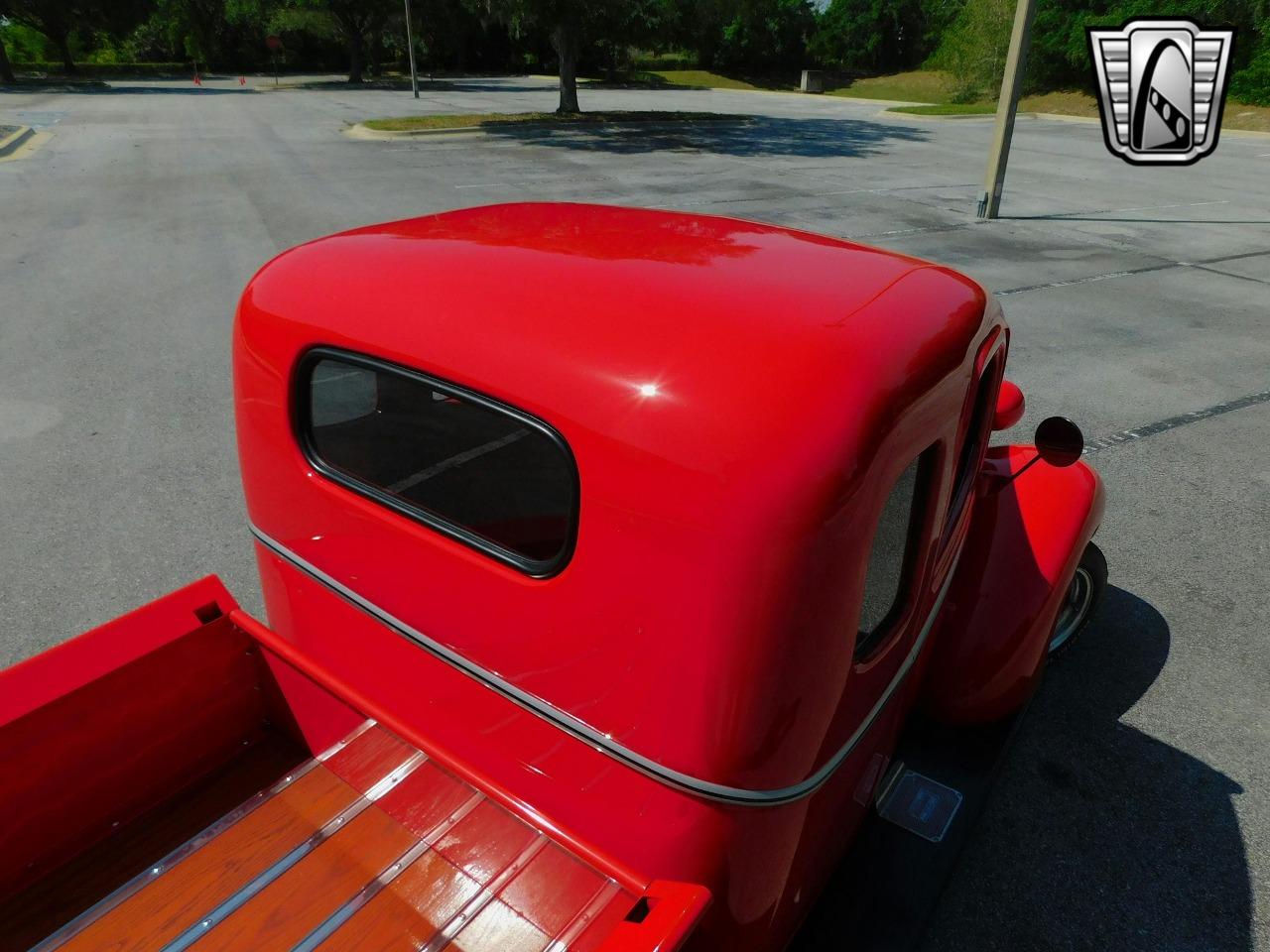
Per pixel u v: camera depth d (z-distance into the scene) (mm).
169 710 2266
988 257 11227
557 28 26656
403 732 2023
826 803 1946
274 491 2367
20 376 6836
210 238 11344
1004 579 2785
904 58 62312
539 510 1740
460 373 1762
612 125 26297
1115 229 13078
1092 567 3449
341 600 2309
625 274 1905
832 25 63344
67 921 2012
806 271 1976
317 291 2098
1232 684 3680
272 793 2229
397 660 2227
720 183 16188
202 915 1990
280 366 2162
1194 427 6227
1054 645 3598
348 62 65000
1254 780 3189
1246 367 7453
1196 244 12219
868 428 1516
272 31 51500
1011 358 7547
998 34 37219
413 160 18562
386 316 1926
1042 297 9477
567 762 1895
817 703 1662
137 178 15945
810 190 15695
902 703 2385
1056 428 2615
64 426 5980
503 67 61781
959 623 2787
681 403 1524
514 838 1938
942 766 2803
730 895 1818
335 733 2232
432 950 1889
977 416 2385
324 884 2023
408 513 2010
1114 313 8938
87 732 2117
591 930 1789
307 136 23250
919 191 15930
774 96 46406
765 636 1523
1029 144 24109
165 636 2227
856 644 1753
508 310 1801
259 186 15109
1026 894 2740
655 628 1602
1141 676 3711
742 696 1572
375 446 2027
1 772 1982
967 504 2545
